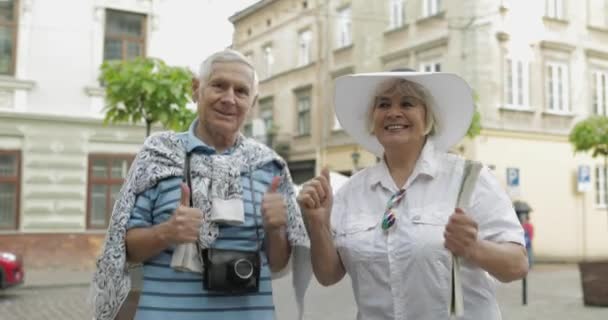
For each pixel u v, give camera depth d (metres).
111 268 2.34
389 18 19.44
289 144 22.64
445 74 2.43
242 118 2.61
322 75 21.25
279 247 2.61
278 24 23.75
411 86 2.47
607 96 19.56
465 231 2.07
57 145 14.55
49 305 9.69
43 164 14.41
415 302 2.32
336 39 21.20
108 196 14.95
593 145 15.96
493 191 2.35
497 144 17.27
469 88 2.47
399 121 2.47
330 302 9.44
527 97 17.89
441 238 2.29
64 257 14.39
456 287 2.23
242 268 2.41
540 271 14.63
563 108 18.61
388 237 2.38
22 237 14.13
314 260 2.52
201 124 2.64
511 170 15.33
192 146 2.55
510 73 17.62
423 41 18.27
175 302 2.41
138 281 2.52
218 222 2.45
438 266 2.29
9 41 14.52
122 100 9.71
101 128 14.93
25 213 14.21
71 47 14.93
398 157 2.51
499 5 17.47
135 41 15.60
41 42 14.71
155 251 2.32
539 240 17.75
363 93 2.66
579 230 18.50
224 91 2.55
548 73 18.38
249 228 2.53
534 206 17.77
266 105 24.42
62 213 14.49
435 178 2.43
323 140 21.09
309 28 21.94
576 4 18.98
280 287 7.50
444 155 2.51
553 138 18.23
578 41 18.95
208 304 2.43
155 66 10.04
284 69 23.30
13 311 9.14
